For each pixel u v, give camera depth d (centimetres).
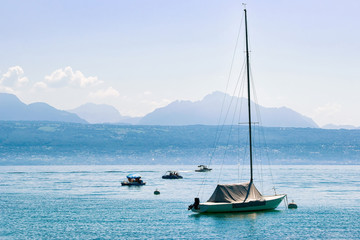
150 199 11819
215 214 8275
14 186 16288
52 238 6788
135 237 6819
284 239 6656
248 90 8681
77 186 16325
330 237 6781
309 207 9881
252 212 8512
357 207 9919
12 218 8600
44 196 12612
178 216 8681
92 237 6844
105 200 11594
